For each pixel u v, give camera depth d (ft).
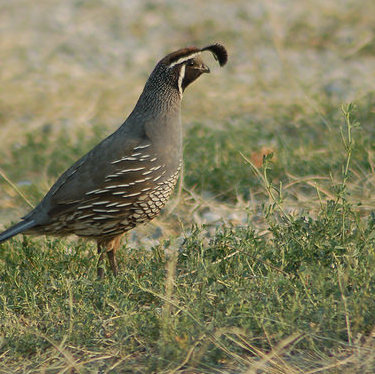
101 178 33.58
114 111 69.15
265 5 96.94
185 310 27.20
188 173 48.52
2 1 105.91
